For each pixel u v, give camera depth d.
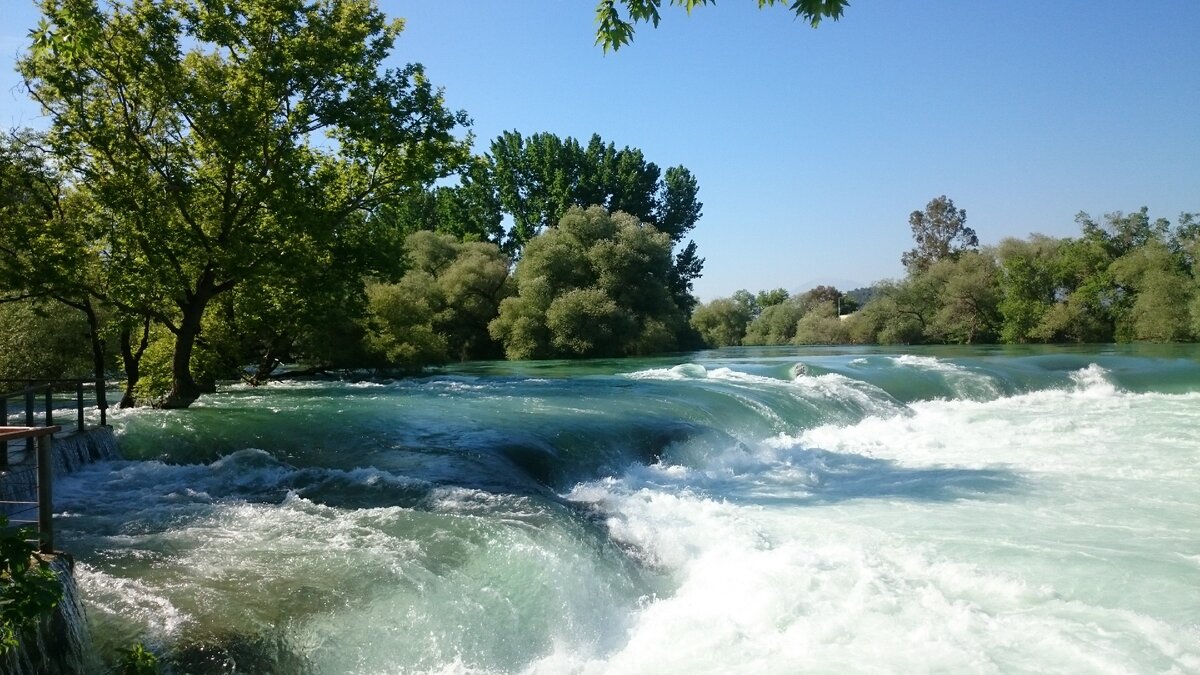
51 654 5.40
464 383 27.47
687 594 9.03
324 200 21.58
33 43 9.09
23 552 4.25
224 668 6.23
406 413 17.88
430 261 54.00
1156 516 11.76
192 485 11.66
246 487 11.53
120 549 8.47
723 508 12.04
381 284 33.53
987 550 10.04
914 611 8.12
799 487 13.75
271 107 19.55
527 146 69.25
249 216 20.25
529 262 52.12
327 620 6.98
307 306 23.16
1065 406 25.23
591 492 12.60
